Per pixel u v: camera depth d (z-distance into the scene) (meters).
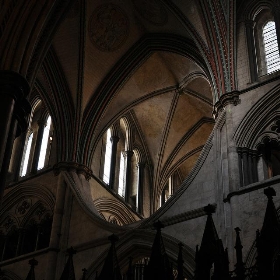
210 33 24.73
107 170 31.47
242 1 25.62
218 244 13.08
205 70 25.97
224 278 12.41
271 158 23.09
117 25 28.84
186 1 25.94
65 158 28.03
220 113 23.02
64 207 26.42
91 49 28.89
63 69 28.72
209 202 21.25
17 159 31.48
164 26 28.44
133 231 22.75
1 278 25.92
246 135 21.64
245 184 20.44
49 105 29.09
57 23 21.42
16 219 28.72
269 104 21.78
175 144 33.97
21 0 19.64
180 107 32.81
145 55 29.77
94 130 29.08
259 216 18.98
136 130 34.28
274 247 12.20
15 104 17.98
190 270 19.89
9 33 19.05
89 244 24.27
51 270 24.36
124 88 30.77
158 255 13.41
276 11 24.16
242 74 23.45
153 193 33.12
